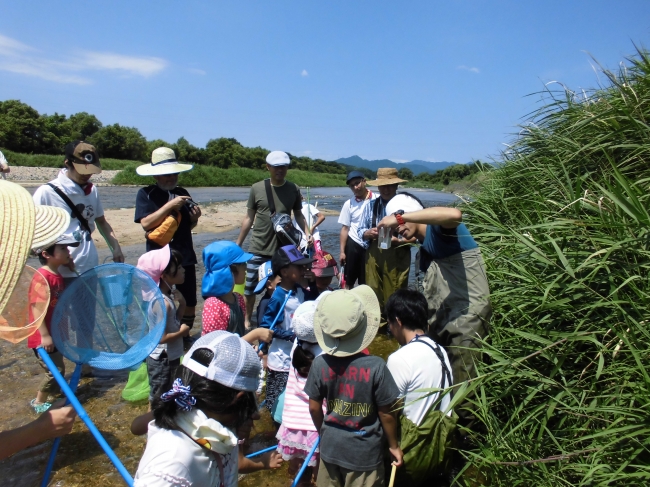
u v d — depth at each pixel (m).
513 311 3.29
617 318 2.76
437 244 3.26
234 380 1.90
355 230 6.05
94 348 2.48
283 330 3.63
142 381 4.18
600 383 2.71
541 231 3.47
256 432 3.74
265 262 5.34
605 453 2.31
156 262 3.47
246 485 3.12
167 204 4.68
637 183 3.23
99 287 2.54
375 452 2.54
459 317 3.22
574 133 4.43
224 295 3.53
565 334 2.83
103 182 31.58
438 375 2.85
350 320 2.47
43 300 2.21
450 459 2.97
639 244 2.88
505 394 2.85
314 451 2.90
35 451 3.38
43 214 2.59
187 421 1.85
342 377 2.54
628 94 4.12
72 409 2.00
